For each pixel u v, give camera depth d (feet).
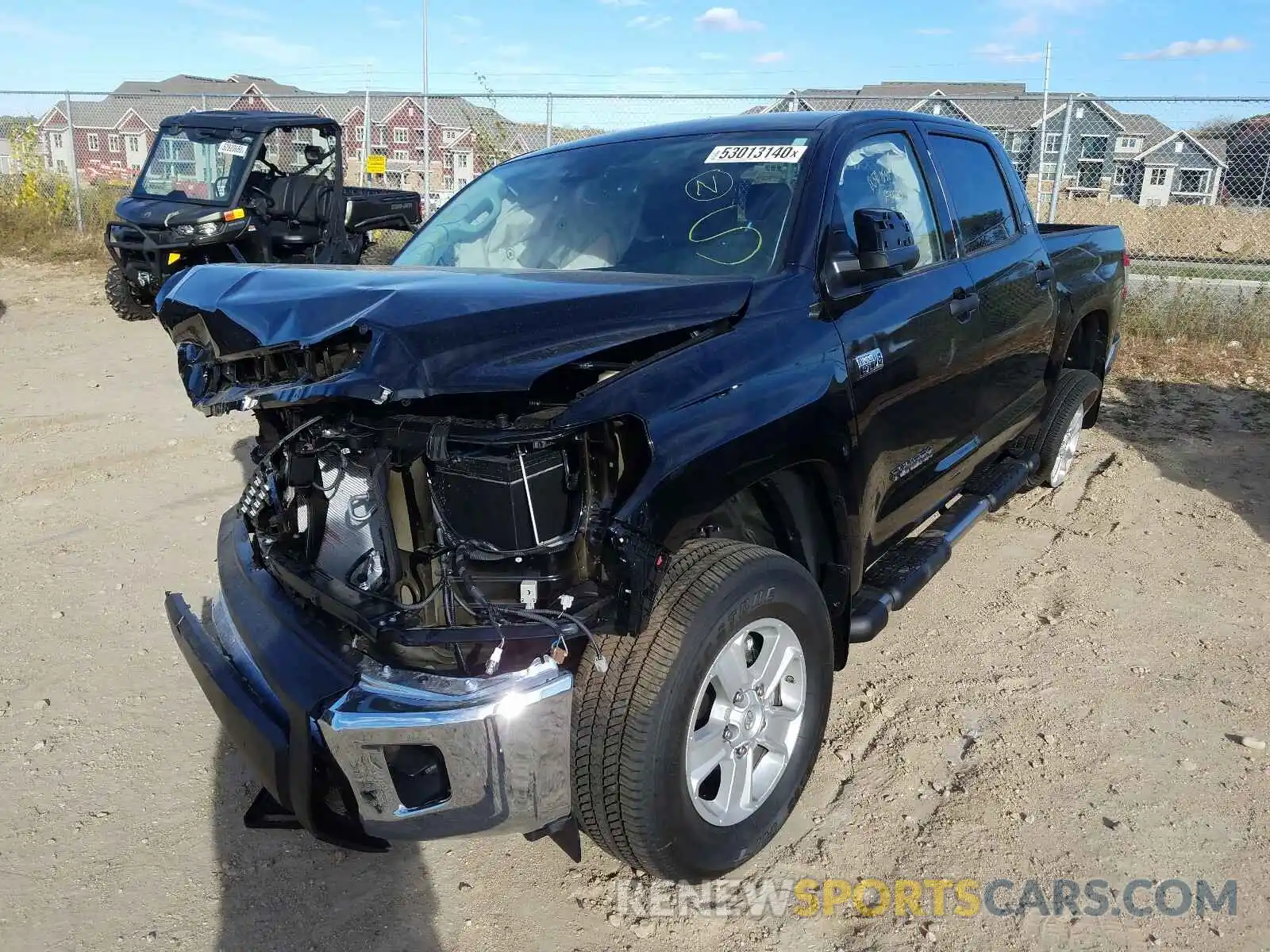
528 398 7.19
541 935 8.21
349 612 7.39
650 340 8.03
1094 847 9.04
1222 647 12.67
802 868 8.91
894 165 11.89
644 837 7.60
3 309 37.81
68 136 56.24
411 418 7.30
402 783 7.12
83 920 8.34
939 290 11.68
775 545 9.75
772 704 8.92
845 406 9.43
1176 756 10.39
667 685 7.39
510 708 6.85
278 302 7.65
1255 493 18.33
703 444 7.70
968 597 14.26
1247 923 8.14
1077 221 69.05
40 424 22.68
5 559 15.44
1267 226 52.60
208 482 18.95
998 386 13.69
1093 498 18.12
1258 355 29.27
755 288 9.09
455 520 7.25
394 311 7.05
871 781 10.10
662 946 8.07
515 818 7.16
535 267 10.85
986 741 10.71
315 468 8.32
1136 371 27.71
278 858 9.14
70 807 9.76
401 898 8.66
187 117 38.27
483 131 45.60
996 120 79.05
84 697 11.67
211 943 8.12
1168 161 94.07
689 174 11.10
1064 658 12.46
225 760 10.55
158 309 8.97
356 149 61.62
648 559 7.25
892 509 11.15
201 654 8.55
